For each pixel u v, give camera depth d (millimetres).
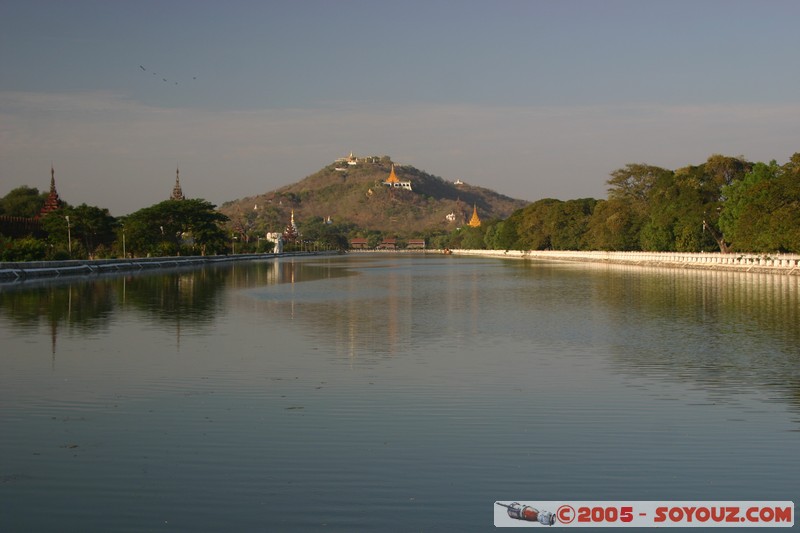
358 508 15992
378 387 27016
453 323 46750
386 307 58094
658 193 147375
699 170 135000
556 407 24047
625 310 54188
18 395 25594
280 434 20922
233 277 105812
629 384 27594
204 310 54875
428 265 165375
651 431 21328
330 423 22062
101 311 53469
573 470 18219
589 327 44281
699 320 47281
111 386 27062
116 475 17766
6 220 152250
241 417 22719
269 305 59562
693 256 123125
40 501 16328
